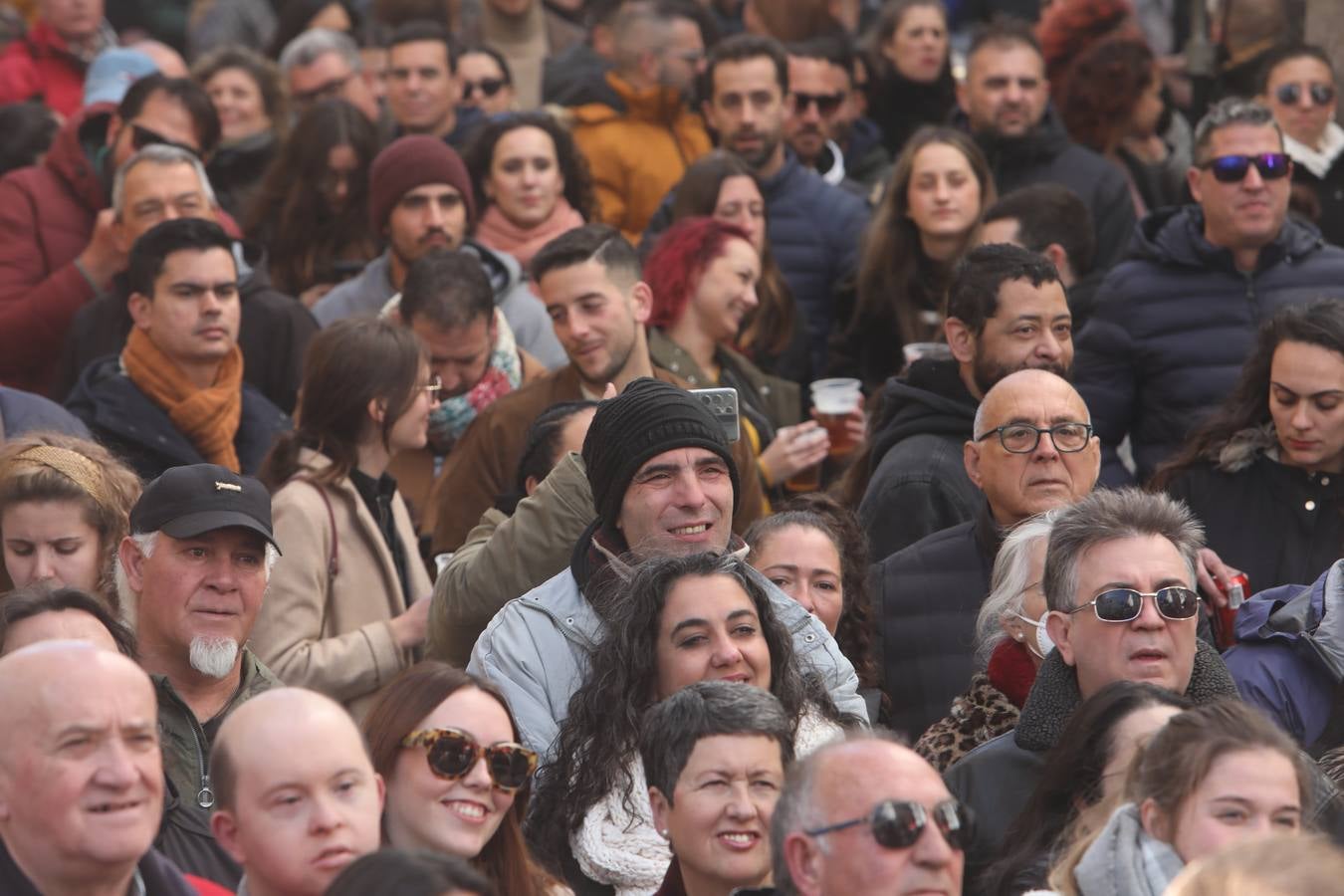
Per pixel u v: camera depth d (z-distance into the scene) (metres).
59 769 13.49
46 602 17.53
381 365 23.22
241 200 38.28
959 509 23.81
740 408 27.88
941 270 31.48
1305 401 23.45
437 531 25.48
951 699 22.20
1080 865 14.39
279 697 14.45
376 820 14.28
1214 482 24.36
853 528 22.61
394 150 31.73
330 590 22.67
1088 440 22.16
